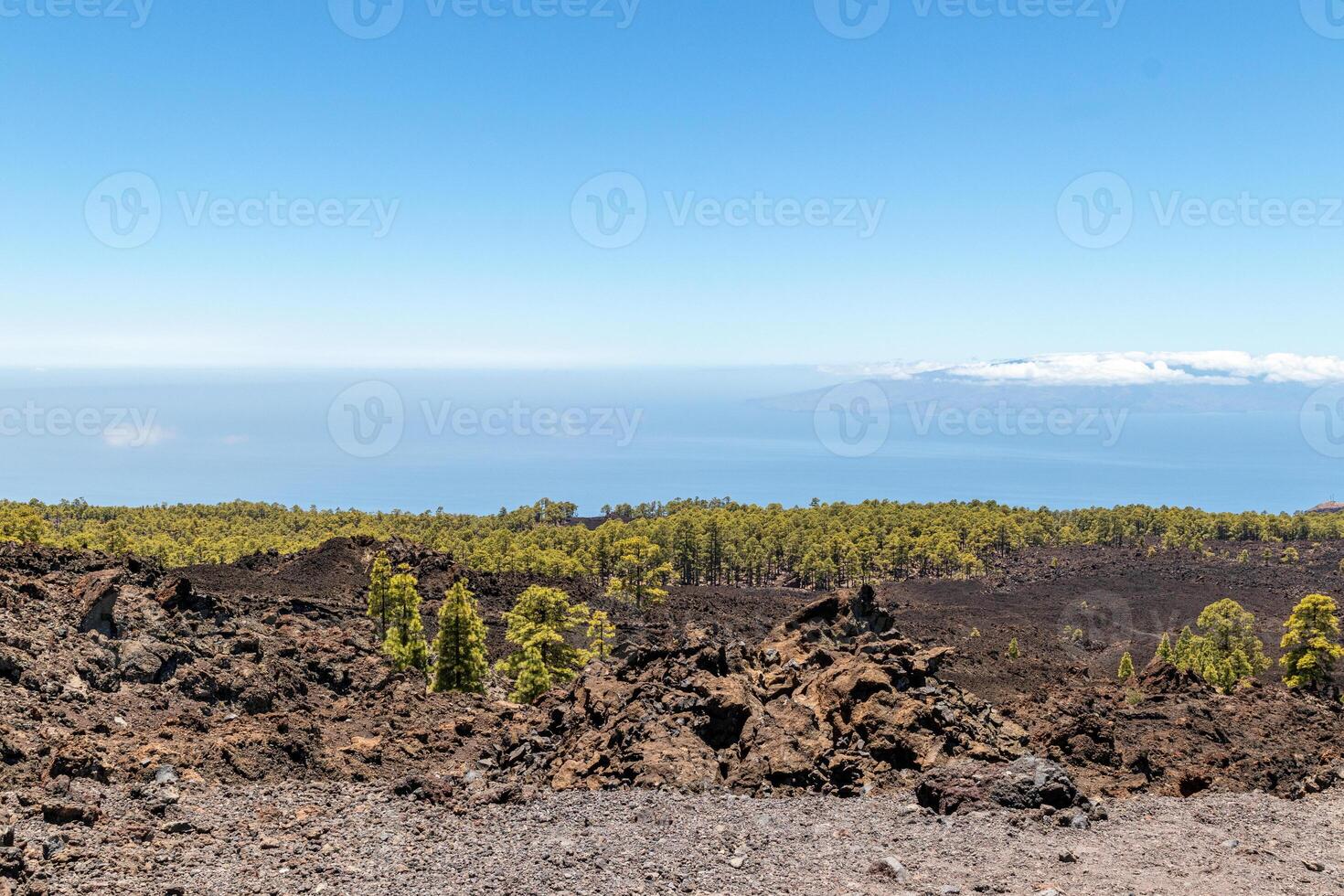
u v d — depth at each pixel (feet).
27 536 281.54
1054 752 70.28
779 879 41.34
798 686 77.15
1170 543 526.16
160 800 51.26
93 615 90.43
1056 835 47.39
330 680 104.42
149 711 77.66
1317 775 64.95
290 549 412.77
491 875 41.73
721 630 250.16
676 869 42.63
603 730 70.18
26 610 87.76
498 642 207.72
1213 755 76.48
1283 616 326.03
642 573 360.28
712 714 69.26
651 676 77.36
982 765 55.31
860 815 52.16
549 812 53.21
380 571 161.89
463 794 57.77
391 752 76.89
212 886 39.37
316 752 73.15
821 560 446.60
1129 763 69.97
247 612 127.44
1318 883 41.22
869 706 68.74
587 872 42.19
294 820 50.70
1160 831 48.70
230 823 49.16
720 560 491.31
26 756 58.13
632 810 53.47
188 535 467.11
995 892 39.34
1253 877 41.57
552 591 184.85
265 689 89.76
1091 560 486.79
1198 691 118.73
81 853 41.50
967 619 336.29
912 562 507.30
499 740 81.20
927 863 43.09
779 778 60.29
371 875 41.65
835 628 108.58
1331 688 197.77
